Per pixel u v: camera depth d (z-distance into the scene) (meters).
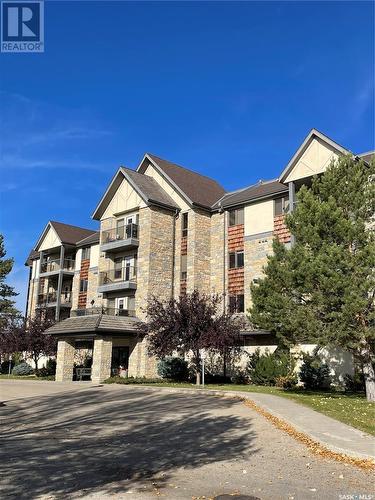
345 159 20.77
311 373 25.88
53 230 48.84
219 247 34.97
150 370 32.44
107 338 31.62
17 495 7.05
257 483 7.78
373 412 14.83
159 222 35.44
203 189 38.41
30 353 42.84
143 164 39.56
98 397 21.81
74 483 7.75
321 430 11.55
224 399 19.91
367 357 19.06
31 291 52.34
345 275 18.45
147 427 13.84
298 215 20.33
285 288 20.67
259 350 30.58
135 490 7.34
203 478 8.11
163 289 34.72
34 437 12.38
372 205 19.75
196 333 27.03
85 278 45.62
